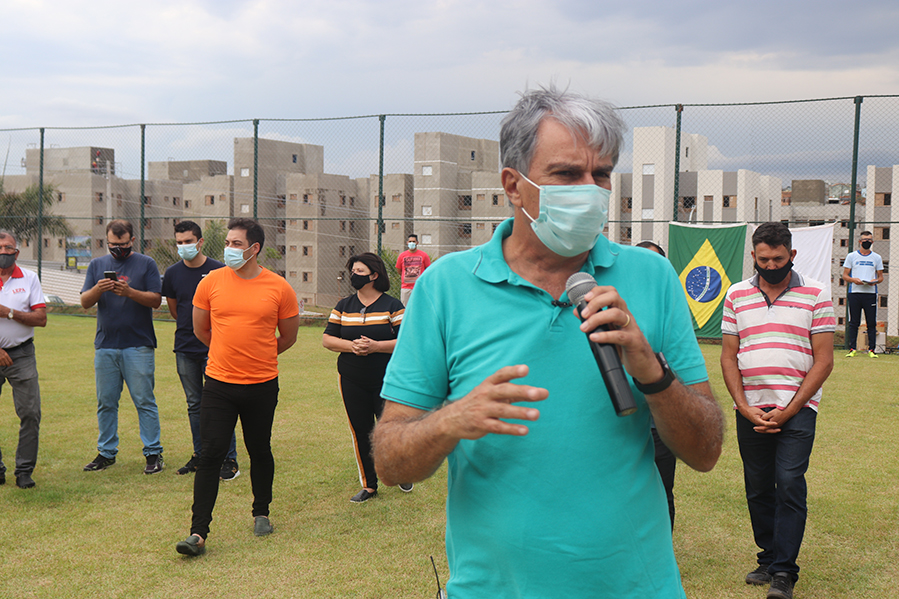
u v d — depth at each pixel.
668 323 1.57
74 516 4.72
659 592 1.50
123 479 5.53
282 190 52.12
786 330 3.65
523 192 1.53
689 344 1.58
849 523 4.46
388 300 5.24
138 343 5.75
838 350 11.90
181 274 5.75
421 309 1.57
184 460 6.05
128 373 5.72
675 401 1.42
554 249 1.51
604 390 1.46
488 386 1.31
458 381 1.53
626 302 1.54
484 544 1.51
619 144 1.52
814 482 5.26
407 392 1.56
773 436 3.71
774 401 3.66
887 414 7.36
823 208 47.69
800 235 11.68
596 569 1.45
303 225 49.50
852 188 12.05
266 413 4.39
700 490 5.14
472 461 1.52
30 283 5.29
